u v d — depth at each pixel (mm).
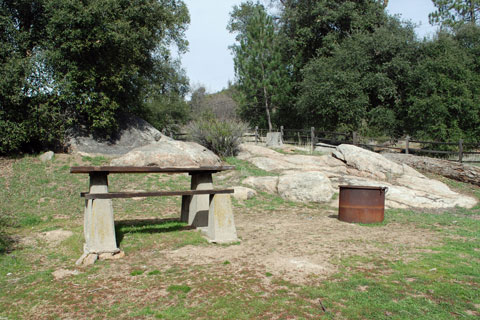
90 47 14094
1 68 12484
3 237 6406
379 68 20906
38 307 3793
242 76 25344
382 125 20172
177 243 6016
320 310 3506
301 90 22922
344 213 8016
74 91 14172
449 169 13852
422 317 3342
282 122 27047
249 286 4125
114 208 9039
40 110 13031
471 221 8312
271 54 24734
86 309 3699
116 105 15094
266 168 13625
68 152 14109
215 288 4094
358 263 4906
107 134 15367
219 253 5477
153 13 16625
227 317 3396
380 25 23750
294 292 3941
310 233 6773
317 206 10086
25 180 10828
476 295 3828
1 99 12656
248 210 9391
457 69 18125
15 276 4777
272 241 6152
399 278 4316
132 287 4230
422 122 18438
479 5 25484
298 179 10734
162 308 3637
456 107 17250
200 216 7008
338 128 20734
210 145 15688
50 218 8133
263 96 26203
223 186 11438
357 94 20250
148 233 6559
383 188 7867
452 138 17203
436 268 4676
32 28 14641
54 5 13688
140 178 11992
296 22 26188
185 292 4012
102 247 5395
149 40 17281
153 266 4965
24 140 13102
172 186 11336
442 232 6969
